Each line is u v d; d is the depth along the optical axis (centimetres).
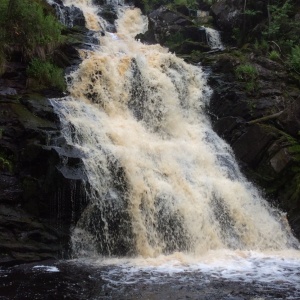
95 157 1287
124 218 1241
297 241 1456
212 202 1438
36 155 1211
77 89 1653
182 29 2488
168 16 2584
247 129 1734
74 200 1162
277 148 1616
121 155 1349
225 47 2489
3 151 1261
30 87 1551
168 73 1911
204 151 1658
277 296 880
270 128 1677
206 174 1557
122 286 924
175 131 1762
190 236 1316
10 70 1559
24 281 941
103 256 1191
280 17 2312
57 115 1394
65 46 1822
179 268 1089
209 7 2880
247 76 1911
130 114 1712
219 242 1357
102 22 2589
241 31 2459
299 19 2362
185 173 1488
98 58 1752
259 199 1573
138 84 1777
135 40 2439
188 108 1889
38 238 1136
